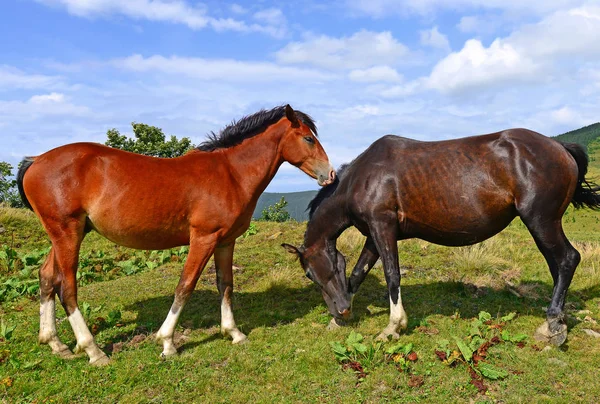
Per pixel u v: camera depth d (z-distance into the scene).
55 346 4.04
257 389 3.42
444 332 4.38
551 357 3.80
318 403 3.22
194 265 3.96
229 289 4.41
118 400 3.29
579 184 4.27
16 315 5.09
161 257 7.50
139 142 21.88
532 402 3.17
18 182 3.95
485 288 5.70
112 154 3.85
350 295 4.96
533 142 3.96
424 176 4.19
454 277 6.15
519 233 9.26
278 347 4.10
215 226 3.99
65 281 3.78
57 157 3.75
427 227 4.34
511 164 3.94
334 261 4.75
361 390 3.34
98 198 3.74
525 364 3.65
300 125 4.44
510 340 4.06
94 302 5.50
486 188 4.02
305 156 4.46
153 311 5.19
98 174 3.74
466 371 3.54
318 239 4.79
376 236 4.34
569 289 5.64
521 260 7.03
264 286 5.98
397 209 4.35
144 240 3.99
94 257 7.74
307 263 4.82
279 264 7.05
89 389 3.40
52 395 3.35
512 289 5.67
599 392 3.27
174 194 3.86
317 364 3.72
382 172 4.33
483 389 3.30
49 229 3.75
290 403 3.22
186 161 4.07
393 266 4.29
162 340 3.92
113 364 3.79
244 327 4.72
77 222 3.76
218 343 4.26
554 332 3.98
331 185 4.77
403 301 5.34
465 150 4.15
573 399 3.20
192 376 3.60
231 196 4.06
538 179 3.85
